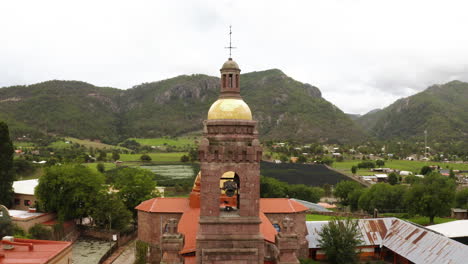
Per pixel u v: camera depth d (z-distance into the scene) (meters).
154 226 51.28
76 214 66.62
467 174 192.75
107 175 123.88
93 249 59.81
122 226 66.25
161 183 129.00
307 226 57.88
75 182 65.69
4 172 72.12
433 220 80.06
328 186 143.38
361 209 104.81
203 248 25.14
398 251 51.03
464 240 57.22
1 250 34.91
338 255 51.25
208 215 25.48
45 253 34.50
